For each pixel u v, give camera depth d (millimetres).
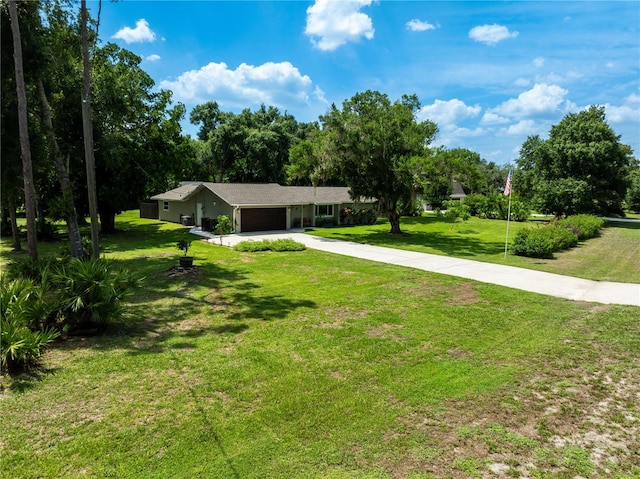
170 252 15828
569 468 3307
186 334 6613
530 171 38656
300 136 48781
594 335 6527
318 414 4137
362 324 7133
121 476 3203
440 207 40156
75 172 19812
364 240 20328
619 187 32625
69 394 4531
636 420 4043
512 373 5129
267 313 7840
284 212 25359
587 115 33750
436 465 3344
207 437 3734
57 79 14688
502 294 9266
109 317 6578
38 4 11141
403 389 4691
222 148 42156
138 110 19750
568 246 17812
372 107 21625
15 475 3199
